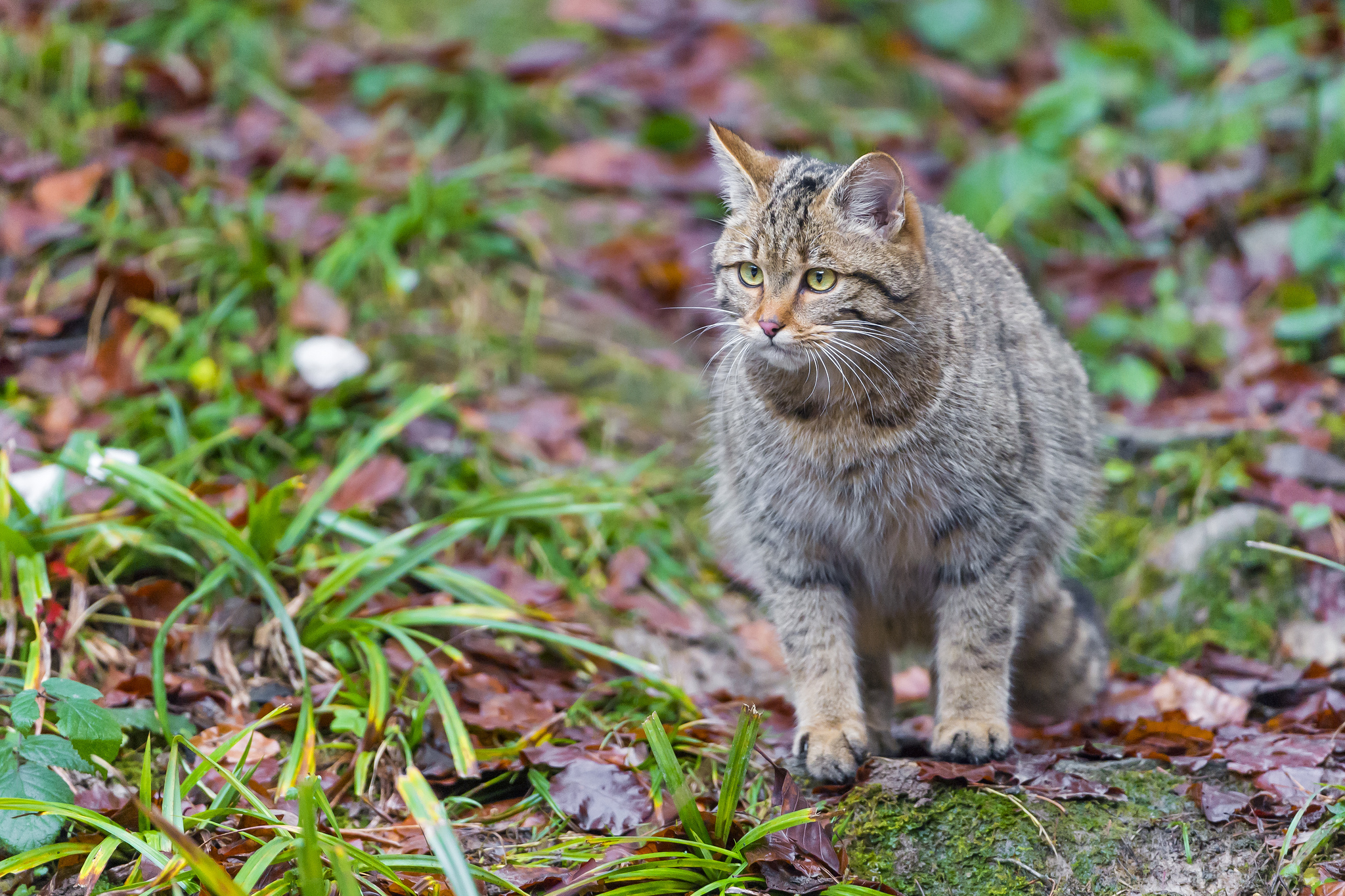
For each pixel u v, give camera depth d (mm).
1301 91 7660
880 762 3688
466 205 6566
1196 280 6879
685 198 7328
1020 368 4137
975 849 3432
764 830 3227
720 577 5543
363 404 5566
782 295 3777
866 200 3746
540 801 3777
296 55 7652
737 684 4980
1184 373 6441
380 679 3992
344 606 4387
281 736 4023
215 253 5980
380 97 7367
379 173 6887
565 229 6988
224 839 3340
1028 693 4594
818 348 3740
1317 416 5719
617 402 6152
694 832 3307
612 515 5480
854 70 8500
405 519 5195
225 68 7219
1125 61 8273
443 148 7352
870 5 9086
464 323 6184
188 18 7336
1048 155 7492
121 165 6238
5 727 3705
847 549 4023
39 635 3932
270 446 5273
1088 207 7258
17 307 5543
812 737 3799
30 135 6422
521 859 3373
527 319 6324
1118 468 5781
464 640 4578
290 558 4703
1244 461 5605
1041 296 6797
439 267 6367
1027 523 3934
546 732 4070
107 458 4445
